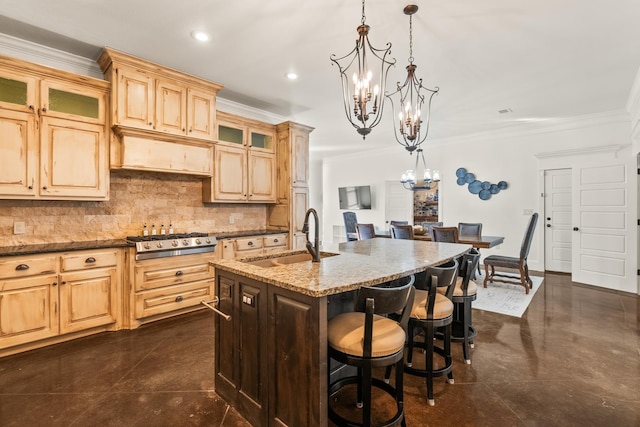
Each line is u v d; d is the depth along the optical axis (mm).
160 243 3316
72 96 2980
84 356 2596
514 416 1882
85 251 2920
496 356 2615
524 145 5934
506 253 6145
